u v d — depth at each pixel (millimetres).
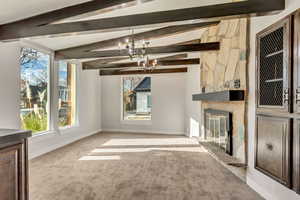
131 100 8172
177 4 3721
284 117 2256
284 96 2230
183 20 2695
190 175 3426
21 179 1753
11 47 3824
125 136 7070
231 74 3857
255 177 2900
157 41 6070
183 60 6387
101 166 3855
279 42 2369
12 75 3848
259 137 2734
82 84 6766
